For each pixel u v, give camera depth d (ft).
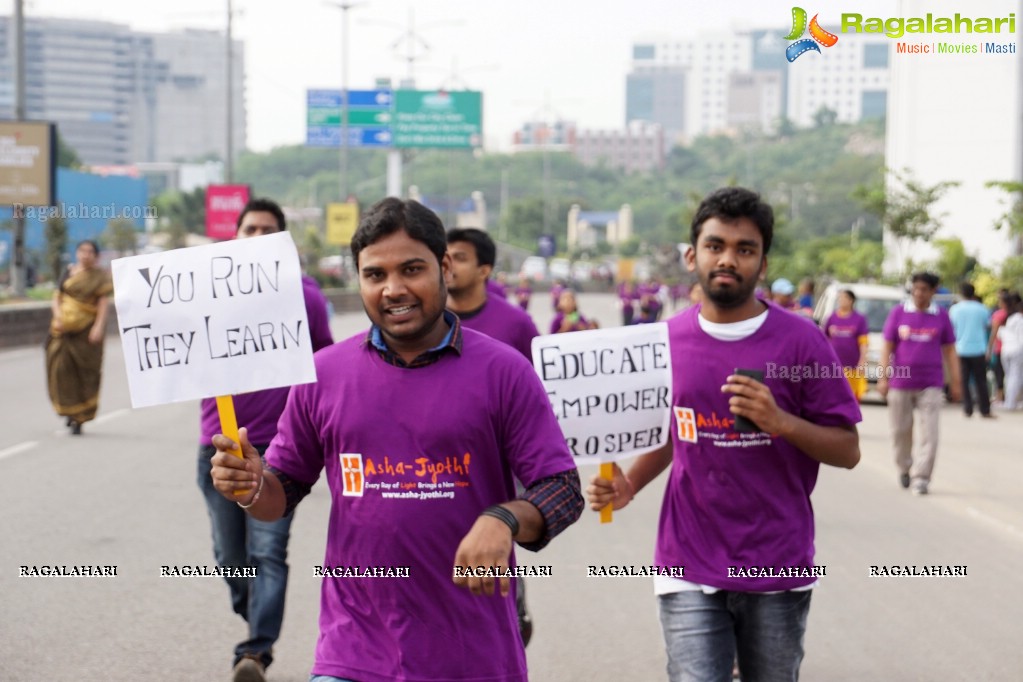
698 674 14.43
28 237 143.13
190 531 30.22
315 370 11.98
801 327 14.70
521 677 11.98
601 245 476.13
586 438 14.48
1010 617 24.53
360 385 11.78
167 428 50.72
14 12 95.40
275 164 619.26
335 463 11.93
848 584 27.07
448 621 11.63
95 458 42.04
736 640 14.93
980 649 22.35
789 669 14.55
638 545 30.25
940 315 38.86
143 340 12.00
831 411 14.49
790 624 14.52
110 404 59.77
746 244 14.56
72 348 47.70
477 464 11.69
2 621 22.74
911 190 99.19
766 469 14.48
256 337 11.98
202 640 21.88
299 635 22.45
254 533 19.30
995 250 106.52
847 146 525.34
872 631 23.50
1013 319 64.90
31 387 65.21
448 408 11.60
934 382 39.01
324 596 12.12
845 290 53.67
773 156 532.32
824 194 301.84
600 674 20.62
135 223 166.30
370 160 612.70
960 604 25.50
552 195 559.79
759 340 14.64
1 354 84.43
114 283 12.07
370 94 200.75
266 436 19.72
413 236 11.50
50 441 46.03
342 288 187.42
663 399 14.56
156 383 11.98
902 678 20.70
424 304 11.55
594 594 25.77
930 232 98.53
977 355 60.85
